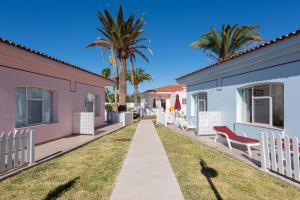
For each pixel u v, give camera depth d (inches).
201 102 639.1
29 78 383.9
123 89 952.9
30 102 406.9
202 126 502.3
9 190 195.0
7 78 337.7
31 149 266.8
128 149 367.2
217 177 229.6
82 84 590.2
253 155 316.2
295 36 278.1
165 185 204.7
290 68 311.6
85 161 290.8
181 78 701.3
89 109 665.0
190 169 255.9
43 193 189.3
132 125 776.3
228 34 880.9
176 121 737.0
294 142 212.2
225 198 180.9
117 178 223.6
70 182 214.5
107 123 818.8
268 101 374.6
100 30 896.9
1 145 227.0
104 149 368.8
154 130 627.5
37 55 362.3
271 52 326.0
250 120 422.6
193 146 391.9
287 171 220.5
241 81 425.4
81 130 525.0
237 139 343.9
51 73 444.5
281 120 347.6
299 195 187.0
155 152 343.3
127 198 177.6
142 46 966.4
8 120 338.6
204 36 931.3
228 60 425.4
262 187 203.6
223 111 491.8
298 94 299.1
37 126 404.2
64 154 331.6
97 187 203.0
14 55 330.6
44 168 257.4
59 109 476.7
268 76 353.7
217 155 323.6
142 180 217.8
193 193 189.6
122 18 877.8
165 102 1628.9
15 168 244.8
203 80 594.9
